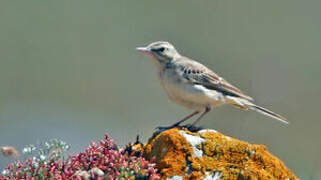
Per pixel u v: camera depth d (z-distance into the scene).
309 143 16.92
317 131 17.70
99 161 6.86
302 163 15.48
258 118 16.92
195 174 6.90
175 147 7.12
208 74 8.67
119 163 6.76
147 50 8.90
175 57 8.91
